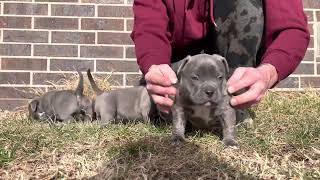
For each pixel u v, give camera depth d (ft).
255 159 3.57
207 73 3.62
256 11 4.10
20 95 6.12
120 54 6.26
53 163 3.66
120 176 3.34
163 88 3.57
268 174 3.36
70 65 6.20
